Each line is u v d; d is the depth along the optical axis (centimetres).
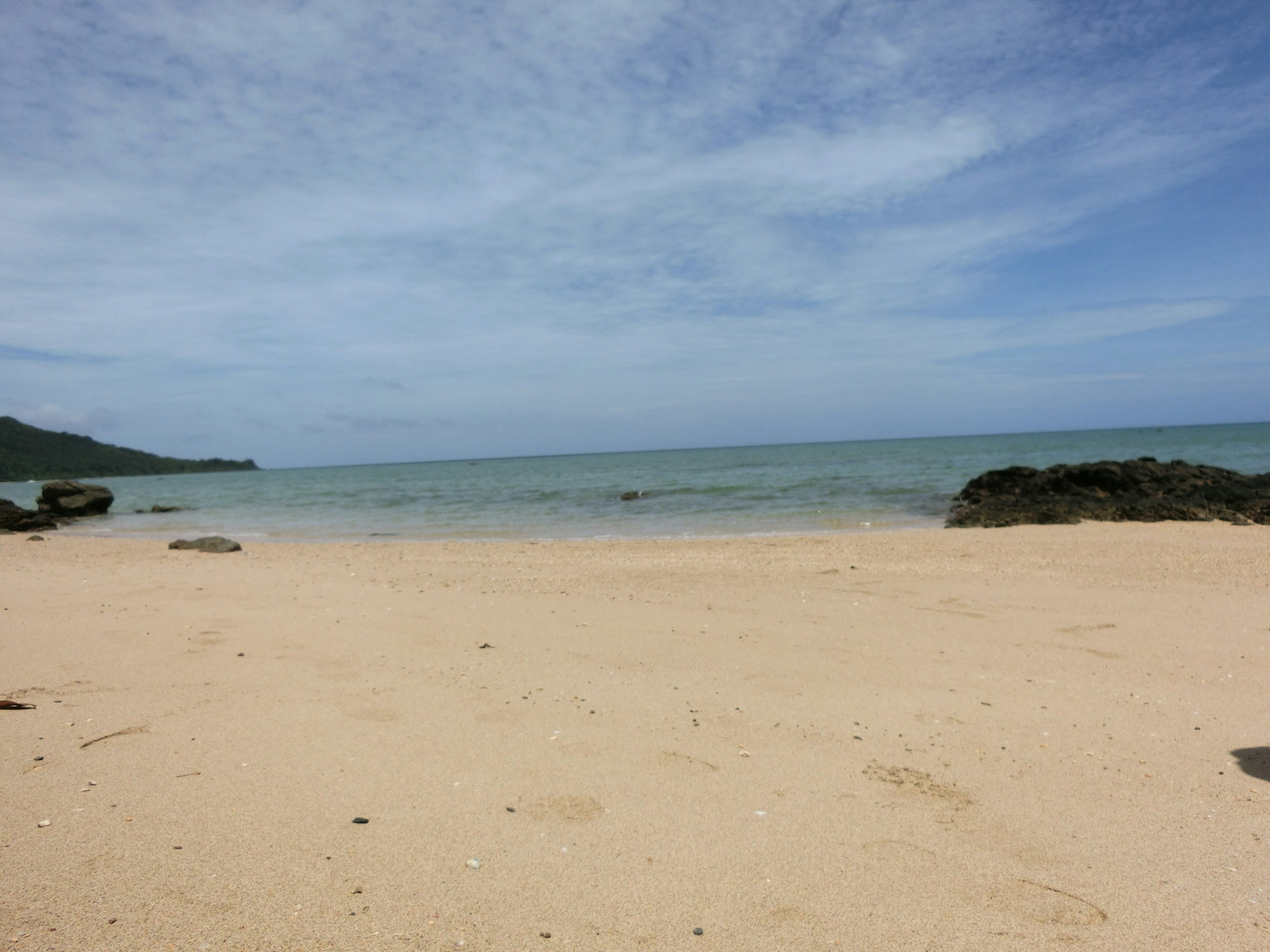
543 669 630
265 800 380
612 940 274
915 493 3044
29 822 352
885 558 1311
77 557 1541
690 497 3288
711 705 538
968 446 10962
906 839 349
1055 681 597
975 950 270
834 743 468
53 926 272
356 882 307
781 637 741
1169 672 616
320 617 833
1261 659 646
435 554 1562
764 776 418
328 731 480
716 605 906
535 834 351
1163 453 6125
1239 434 11688
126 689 564
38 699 540
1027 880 316
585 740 470
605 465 9838
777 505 2777
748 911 293
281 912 285
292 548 1747
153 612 860
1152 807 382
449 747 456
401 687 577
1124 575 1084
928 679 602
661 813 374
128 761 428
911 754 452
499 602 927
